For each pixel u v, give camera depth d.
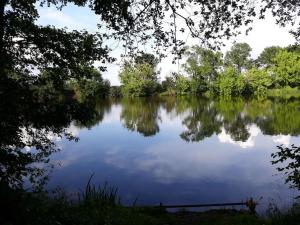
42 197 7.93
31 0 9.22
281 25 8.79
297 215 8.10
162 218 10.09
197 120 46.41
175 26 8.94
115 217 8.64
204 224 9.62
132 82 92.56
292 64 89.25
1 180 6.92
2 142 7.92
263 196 15.38
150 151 26.11
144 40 9.21
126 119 48.25
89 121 9.11
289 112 51.34
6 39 8.53
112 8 8.58
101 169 20.81
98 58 9.52
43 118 8.19
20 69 9.18
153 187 17.55
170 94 101.69
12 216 5.56
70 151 25.48
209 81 96.44
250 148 26.66
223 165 21.73
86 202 9.58
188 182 18.30
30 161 8.83
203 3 8.48
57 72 9.59
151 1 8.71
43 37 8.98
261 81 88.75
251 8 8.48
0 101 7.50
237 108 61.47
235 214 10.82
